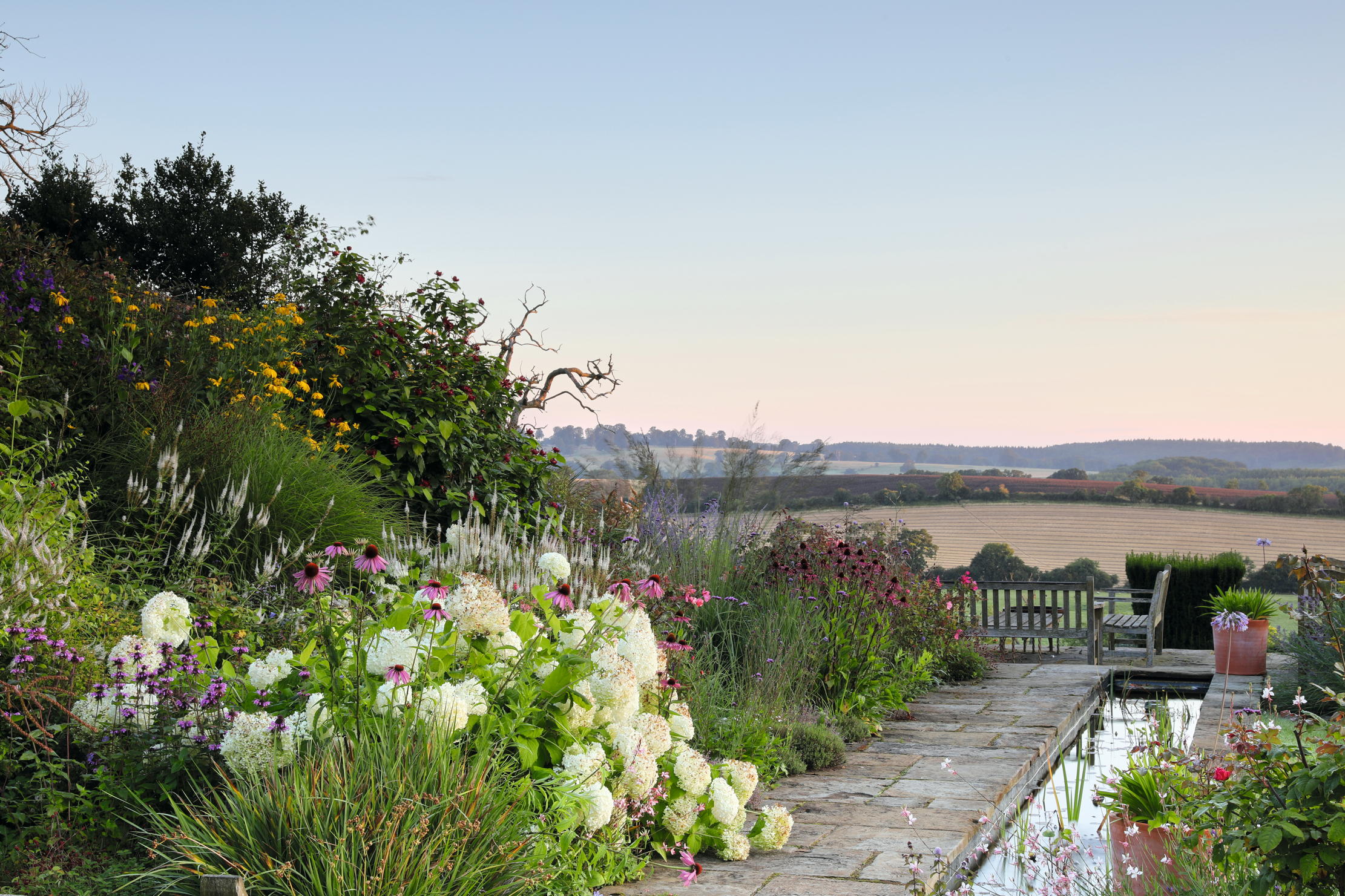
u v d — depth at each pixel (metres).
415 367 9.91
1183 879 3.64
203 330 8.27
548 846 3.43
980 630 11.36
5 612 3.99
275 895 2.79
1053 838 4.22
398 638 3.64
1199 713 8.10
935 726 7.53
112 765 3.63
